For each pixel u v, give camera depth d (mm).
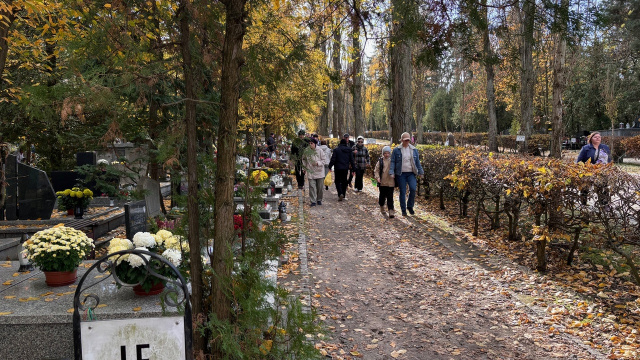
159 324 2523
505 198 7867
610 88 28562
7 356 3422
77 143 10500
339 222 10531
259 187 3359
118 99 2801
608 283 5672
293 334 2865
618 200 5348
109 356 2486
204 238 3486
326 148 15234
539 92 33750
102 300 3658
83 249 4242
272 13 3406
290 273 6633
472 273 6539
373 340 4547
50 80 8203
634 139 22500
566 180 5871
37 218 8406
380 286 6188
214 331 2912
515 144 36125
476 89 39875
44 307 3561
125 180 10750
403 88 15062
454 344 4457
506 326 4824
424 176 13172
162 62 3227
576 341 4344
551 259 6715
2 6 4938
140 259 3555
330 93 37438
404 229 9609
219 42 3264
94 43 2898
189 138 3111
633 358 3914
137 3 3199
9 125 9445
